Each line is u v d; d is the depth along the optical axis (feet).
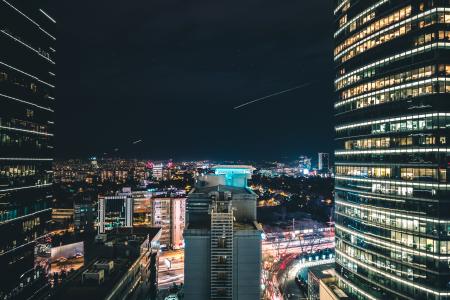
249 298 262.26
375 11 382.01
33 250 450.71
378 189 369.91
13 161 414.00
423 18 326.03
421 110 324.80
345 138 435.12
